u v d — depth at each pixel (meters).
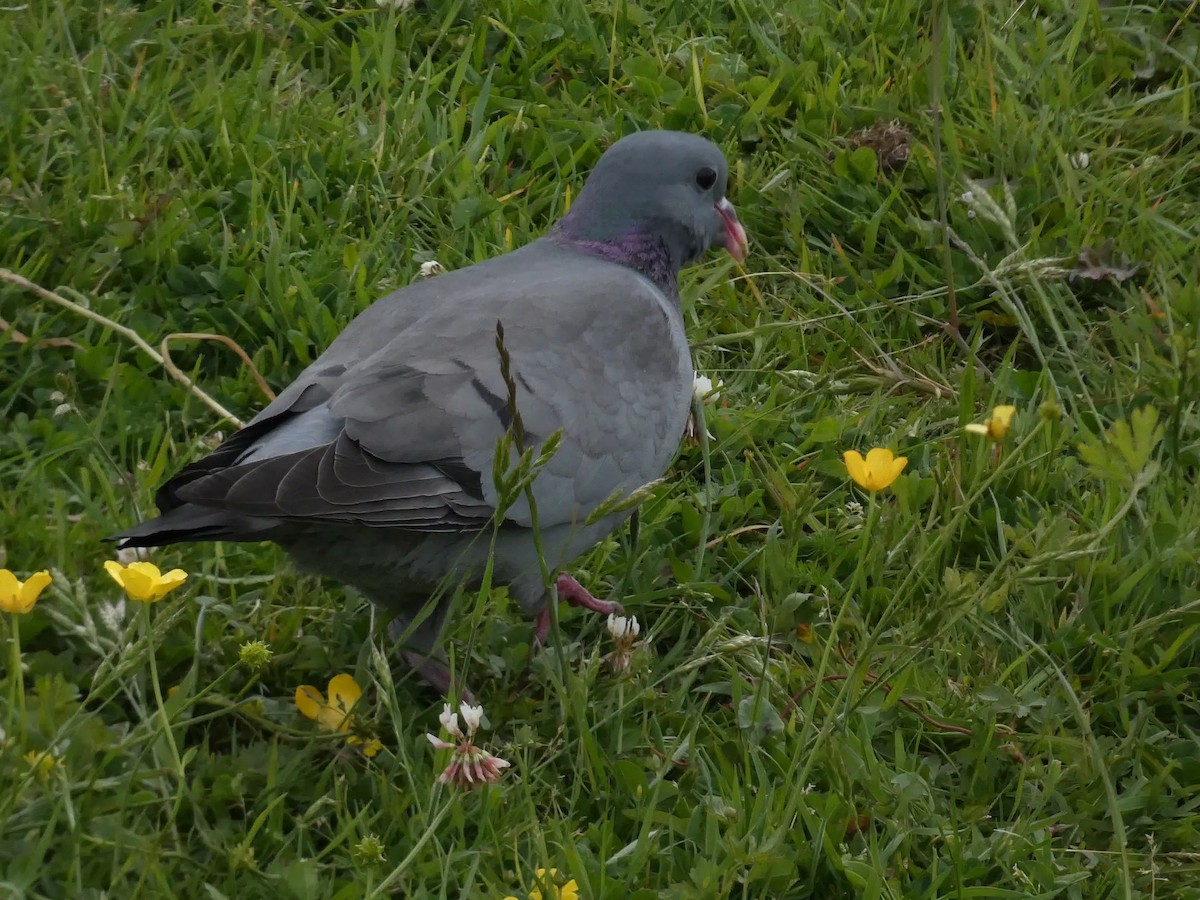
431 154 10.92
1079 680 8.37
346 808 7.08
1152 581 8.64
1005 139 11.59
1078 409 9.98
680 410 8.26
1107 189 11.27
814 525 9.12
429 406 7.26
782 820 7.01
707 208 9.10
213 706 7.62
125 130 10.75
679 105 11.67
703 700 8.21
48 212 9.88
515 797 7.23
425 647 7.96
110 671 7.15
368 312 7.99
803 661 8.35
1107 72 12.48
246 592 8.38
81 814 6.65
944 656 8.34
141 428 9.06
